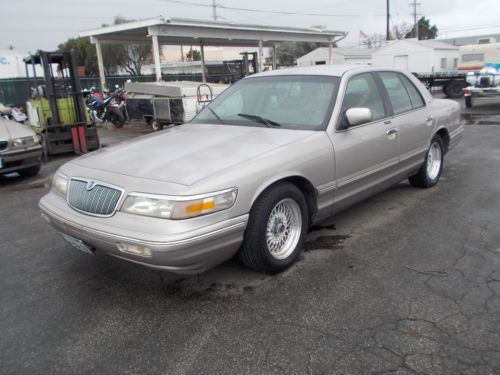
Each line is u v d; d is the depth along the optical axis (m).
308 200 3.87
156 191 2.92
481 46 25.44
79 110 10.37
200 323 2.98
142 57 46.66
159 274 3.72
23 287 3.61
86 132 10.45
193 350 2.71
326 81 4.30
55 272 3.86
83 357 2.69
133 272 3.79
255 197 3.21
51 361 2.66
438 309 3.04
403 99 5.16
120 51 45.47
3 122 7.98
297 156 3.56
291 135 3.80
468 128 11.34
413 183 5.93
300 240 3.77
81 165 3.55
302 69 4.71
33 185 7.43
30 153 7.69
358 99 4.38
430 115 5.46
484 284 3.35
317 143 3.76
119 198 3.02
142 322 3.03
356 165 4.18
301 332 2.83
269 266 3.49
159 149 3.64
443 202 5.31
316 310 3.08
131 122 17.05
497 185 5.95
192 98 13.07
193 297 3.33
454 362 2.51
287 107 4.24
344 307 3.10
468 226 4.52
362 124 4.29
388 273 3.58
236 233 3.13
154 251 2.81
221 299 3.28
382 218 4.85
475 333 2.76
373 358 2.56
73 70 10.21
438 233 4.37
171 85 13.80
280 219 3.59
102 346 2.79
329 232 4.50
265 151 3.46
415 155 5.23
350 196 4.25
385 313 3.01
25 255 4.28
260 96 4.51
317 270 3.67
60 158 10.05
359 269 3.67
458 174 6.62
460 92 25.84
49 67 9.85
